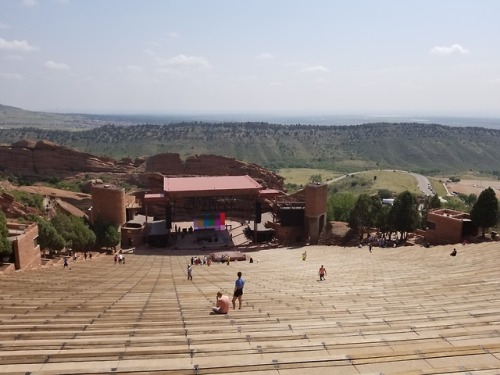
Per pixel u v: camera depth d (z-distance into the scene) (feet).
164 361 33.47
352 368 31.40
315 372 31.04
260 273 117.70
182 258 175.63
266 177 349.61
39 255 132.57
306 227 225.35
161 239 208.64
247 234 230.27
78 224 163.02
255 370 31.17
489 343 36.70
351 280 92.38
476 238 166.20
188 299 66.74
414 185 605.31
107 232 185.88
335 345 37.09
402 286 79.82
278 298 67.87
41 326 46.16
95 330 44.86
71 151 370.53
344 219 279.90
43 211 223.71
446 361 32.35
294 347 36.45
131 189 344.90
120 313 54.70
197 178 240.73
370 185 609.01
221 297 54.75
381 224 206.90
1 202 204.03
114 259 155.53
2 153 362.74
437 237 177.88
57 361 33.40
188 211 264.93
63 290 76.95
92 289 78.89
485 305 57.00
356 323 46.83
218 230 234.79
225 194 215.31
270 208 271.28
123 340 39.19
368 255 152.87
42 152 365.81
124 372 30.42
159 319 51.01
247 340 40.14
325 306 59.72
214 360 34.09
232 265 147.54
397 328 43.68
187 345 38.47
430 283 81.97
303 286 84.17
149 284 89.30
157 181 305.32
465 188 617.62
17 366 32.76
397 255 144.97
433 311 54.19
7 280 91.61
